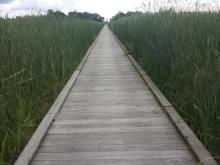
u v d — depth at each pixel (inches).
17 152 101.9
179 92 145.9
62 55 216.8
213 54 129.3
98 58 342.3
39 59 168.2
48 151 100.0
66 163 92.0
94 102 156.6
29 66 150.9
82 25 506.9
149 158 93.9
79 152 98.9
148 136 110.4
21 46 154.8
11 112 114.4
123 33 582.2
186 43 157.6
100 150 100.0
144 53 252.1
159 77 191.0
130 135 111.7
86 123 125.3
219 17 170.7
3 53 138.4
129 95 169.3
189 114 125.4
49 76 173.6
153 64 208.8
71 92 179.5
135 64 268.4
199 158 90.3
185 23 180.1
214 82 111.2
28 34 171.9
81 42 388.2
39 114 133.0
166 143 104.2
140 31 297.4
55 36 228.8
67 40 273.3
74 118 131.8
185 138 104.3
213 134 100.6
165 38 186.2
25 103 129.0
